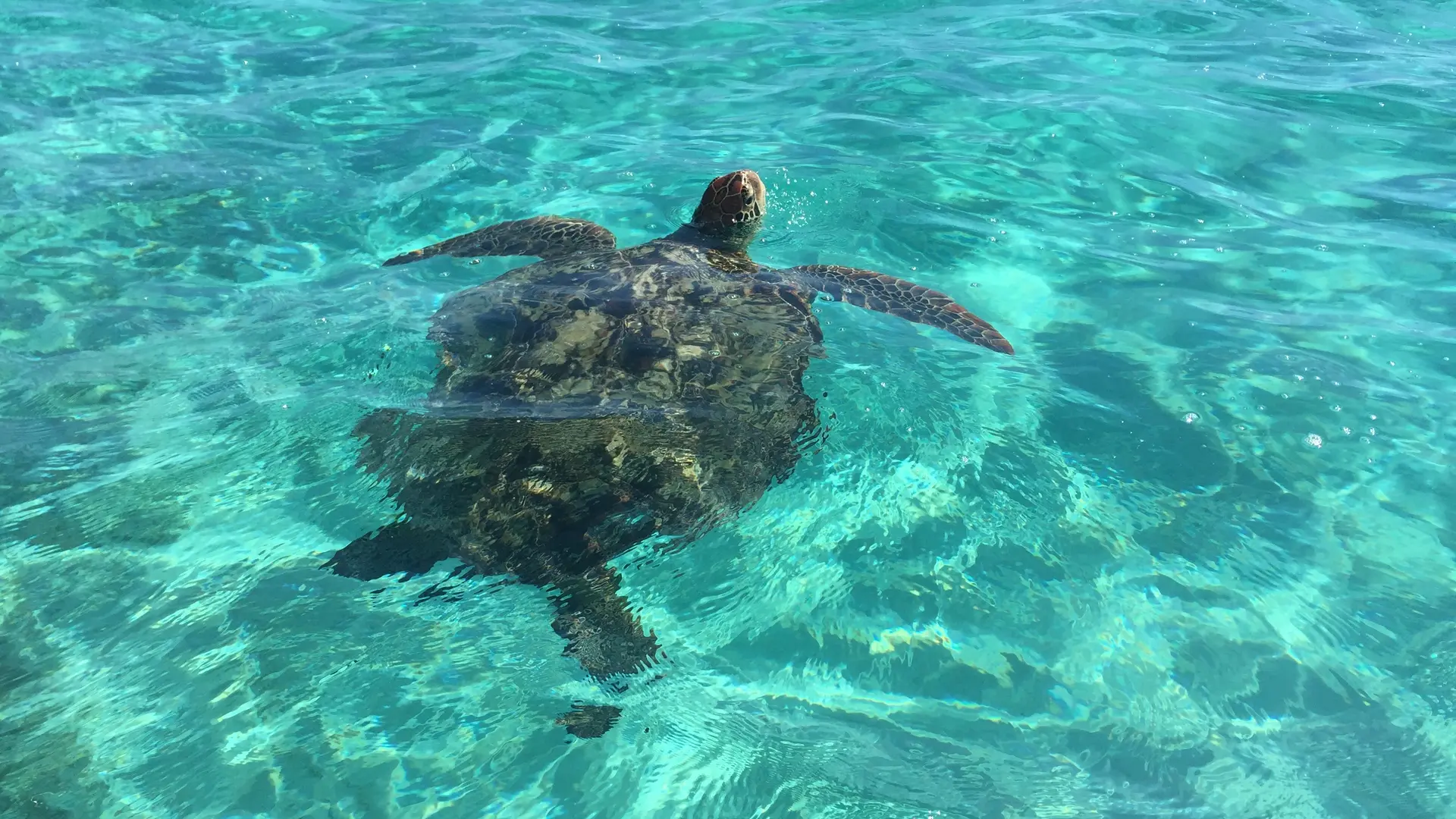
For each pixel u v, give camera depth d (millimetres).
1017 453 1514
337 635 1197
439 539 1234
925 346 1742
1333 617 1278
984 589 1309
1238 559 1354
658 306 1534
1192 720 1165
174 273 1840
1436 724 1155
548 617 1218
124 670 1154
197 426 1479
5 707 1111
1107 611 1285
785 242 2008
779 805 1073
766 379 1455
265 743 1091
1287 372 1687
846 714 1165
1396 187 2213
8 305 1730
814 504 1402
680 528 1264
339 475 1381
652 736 1125
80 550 1287
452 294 1780
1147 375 1686
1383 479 1479
